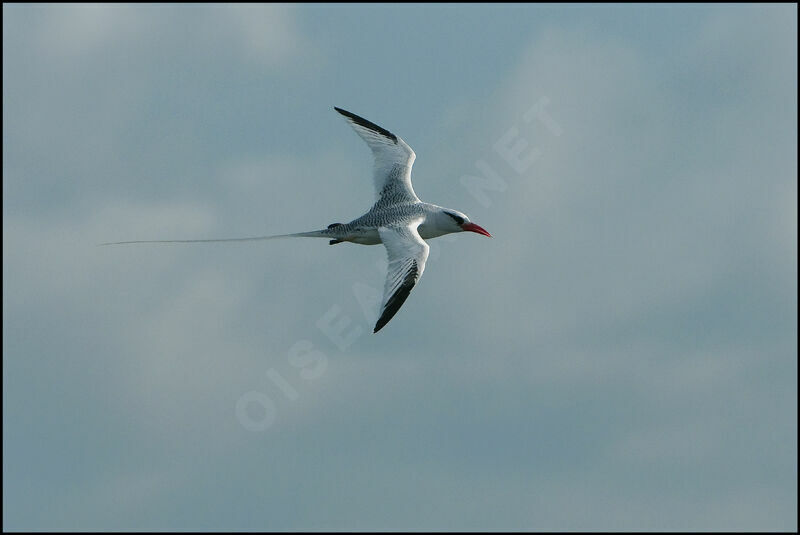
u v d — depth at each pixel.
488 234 18.39
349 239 17.75
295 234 17.78
